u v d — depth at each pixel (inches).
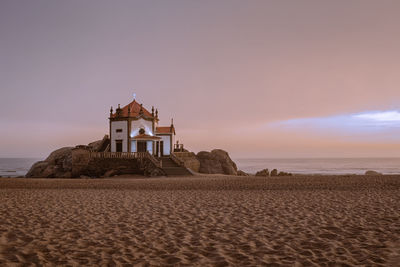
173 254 309.6
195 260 293.7
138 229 413.7
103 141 2070.6
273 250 318.0
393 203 593.0
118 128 1968.5
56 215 511.5
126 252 318.3
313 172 3892.7
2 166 5816.9
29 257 299.1
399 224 420.5
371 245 328.8
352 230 394.0
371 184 926.4
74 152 1747.0
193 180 1190.9
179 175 1544.0
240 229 410.0
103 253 314.5
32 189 949.8
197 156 2422.5
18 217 491.5
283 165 6934.1
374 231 387.2
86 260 292.7
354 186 888.3
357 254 301.0
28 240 360.5
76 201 672.4
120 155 1739.7
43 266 274.5
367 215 482.9
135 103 2158.0
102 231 404.5
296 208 559.2
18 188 986.7
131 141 1931.6
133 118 1946.4
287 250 317.7
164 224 443.8
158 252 319.0
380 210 522.6
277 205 596.1
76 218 486.9
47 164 1998.0
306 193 767.7
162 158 1835.6
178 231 402.6
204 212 532.7
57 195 781.3
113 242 353.7
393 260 280.7
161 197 732.0
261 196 729.0
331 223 434.0
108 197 738.2
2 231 398.0
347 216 477.7
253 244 340.8
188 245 339.9
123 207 590.9
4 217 490.0
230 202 643.5
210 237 373.1
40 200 689.6
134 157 1711.4
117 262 286.0
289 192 796.0
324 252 309.1
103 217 495.2
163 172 1561.3
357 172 3850.9
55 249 326.6
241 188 907.4
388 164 6958.7
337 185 918.4
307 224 430.9
